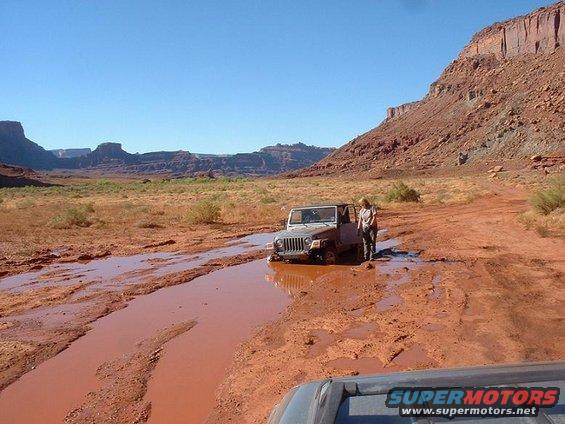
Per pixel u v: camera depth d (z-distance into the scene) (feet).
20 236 67.62
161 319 26.17
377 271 35.55
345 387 6.32
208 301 29.60
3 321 27.07
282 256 40.88
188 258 46.88
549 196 59.57
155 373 18.65
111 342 22.77
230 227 75.61
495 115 606.55
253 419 14.51
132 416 15.29
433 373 6.56
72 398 16.99
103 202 156.56
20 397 17.28
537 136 478.59
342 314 24.77
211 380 17.78
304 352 19.72
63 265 45.78
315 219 43.52
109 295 32.27
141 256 49.78
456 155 558.15
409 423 5.35
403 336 20.93
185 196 182.50
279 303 28.45
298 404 6.61
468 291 27.84
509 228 54.95
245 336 22.61
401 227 64.69
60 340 23.25
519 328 21.07
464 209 86.48
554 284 28.45
